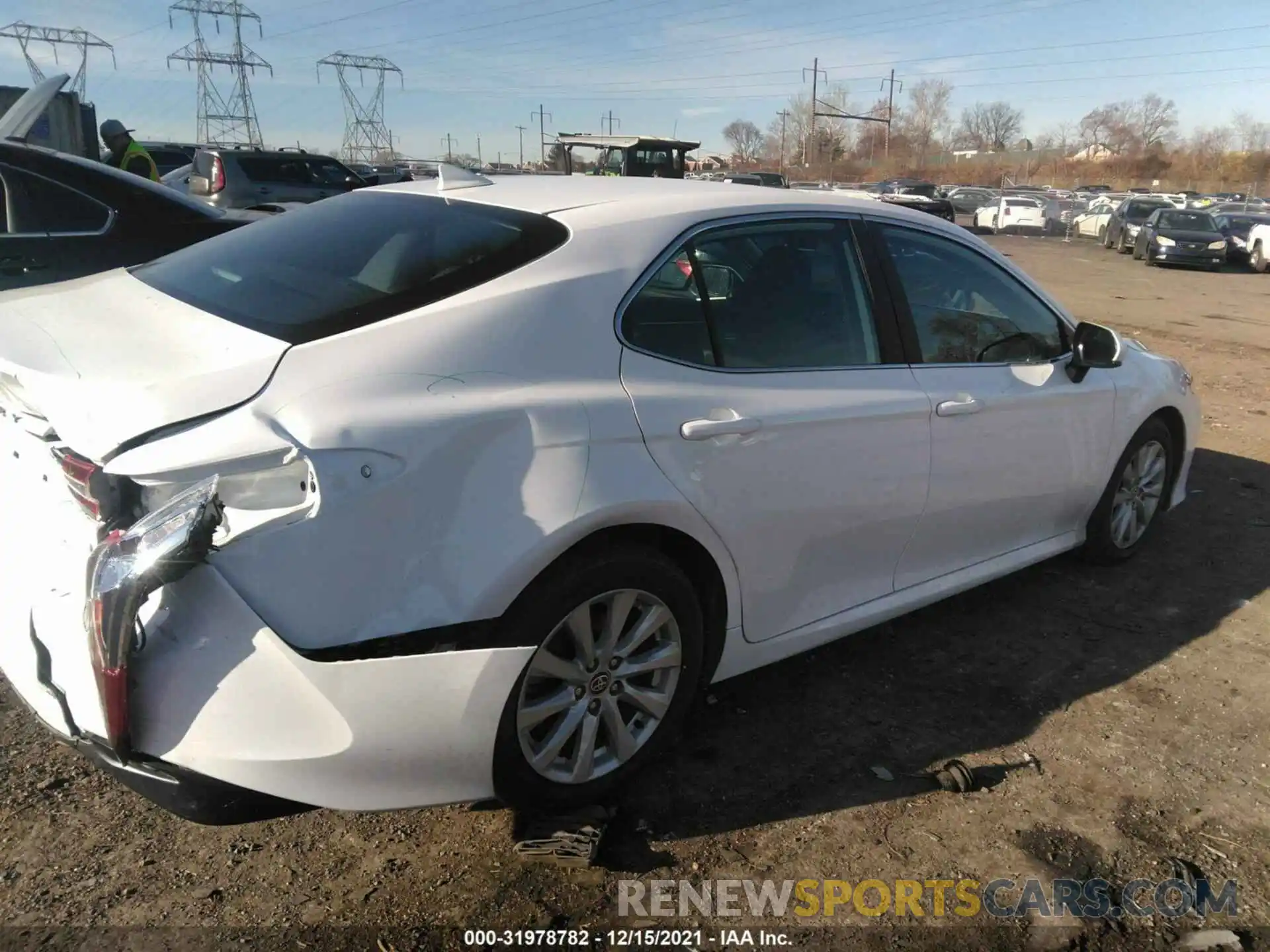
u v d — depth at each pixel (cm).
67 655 207
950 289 346
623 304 255
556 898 232
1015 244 2973
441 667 211
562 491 227
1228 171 7069
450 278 242
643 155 2566
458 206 284
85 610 198
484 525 216
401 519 206
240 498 194
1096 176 7656
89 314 252
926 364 328
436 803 225
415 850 246
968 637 372
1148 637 377
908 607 337
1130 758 298
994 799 276
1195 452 632
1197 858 256
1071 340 390
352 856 244
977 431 336
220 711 199
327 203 324
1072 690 336
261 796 210
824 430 286
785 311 293
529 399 228
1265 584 430
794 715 314
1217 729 316
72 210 501
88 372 211
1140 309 1436
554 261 251
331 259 264
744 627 286
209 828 252
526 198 283
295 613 198
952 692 332
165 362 213
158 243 522
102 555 193
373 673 204
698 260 276
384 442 203
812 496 286
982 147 9981
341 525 199
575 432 232
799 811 267
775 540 282
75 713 206
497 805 263
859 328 312
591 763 252
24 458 235
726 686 330
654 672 263
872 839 257
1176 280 1970
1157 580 431
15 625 224
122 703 196
